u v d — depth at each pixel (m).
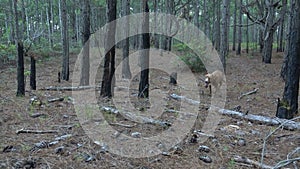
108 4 7.80
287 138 5.08
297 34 6.50
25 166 3.60
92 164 3.80
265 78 13.56
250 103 8.82
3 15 26.92
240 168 3.85
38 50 22.17
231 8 29.08
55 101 7.52
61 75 13.96
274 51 26.02
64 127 5.25
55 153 4.05
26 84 10.94
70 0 29.48
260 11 20.38
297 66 6.55
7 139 4.55
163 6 26.72
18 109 6.49
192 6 28.84
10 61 18.66
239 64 18.67
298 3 6.40
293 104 6.65
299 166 3.93
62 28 13.02
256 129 5.67
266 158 4.21
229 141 4.88
